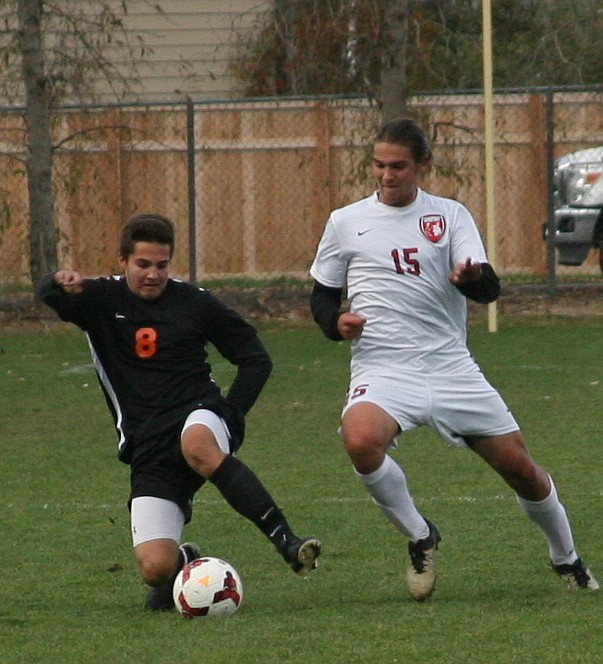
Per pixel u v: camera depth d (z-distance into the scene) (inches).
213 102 2375.7
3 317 2411.4
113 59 2955.2
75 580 890.7
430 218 810.8
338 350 2066.9
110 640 729.6
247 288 2605.8
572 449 1328.7
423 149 807.7
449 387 802.2
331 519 1060.5
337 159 2652.6
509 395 1652.3
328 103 2615.7
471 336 2160.4
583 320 2303.2
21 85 2824.8
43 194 2325.3
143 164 2645.2
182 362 804.6
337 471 1250.6
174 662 679.7
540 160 2573.8
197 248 2704.2
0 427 1521.9
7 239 2593.5
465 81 2952.8
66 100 2529.5
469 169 2439.7
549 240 2396.7
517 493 818.8
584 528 1016.2
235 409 800.9
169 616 784.3
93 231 2650.1
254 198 2691.9
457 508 1088.2
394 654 679.7
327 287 831.1
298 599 824.9
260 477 1226.0
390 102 2298.2
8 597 845.2
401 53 2290.8
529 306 2422.5
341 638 713.6
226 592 773.3
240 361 815.7
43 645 724.0
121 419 807.7
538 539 979.3
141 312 803.4
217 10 2979.8
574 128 2578.7
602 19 2731.3
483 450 812.0
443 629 727.1
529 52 2903.5
